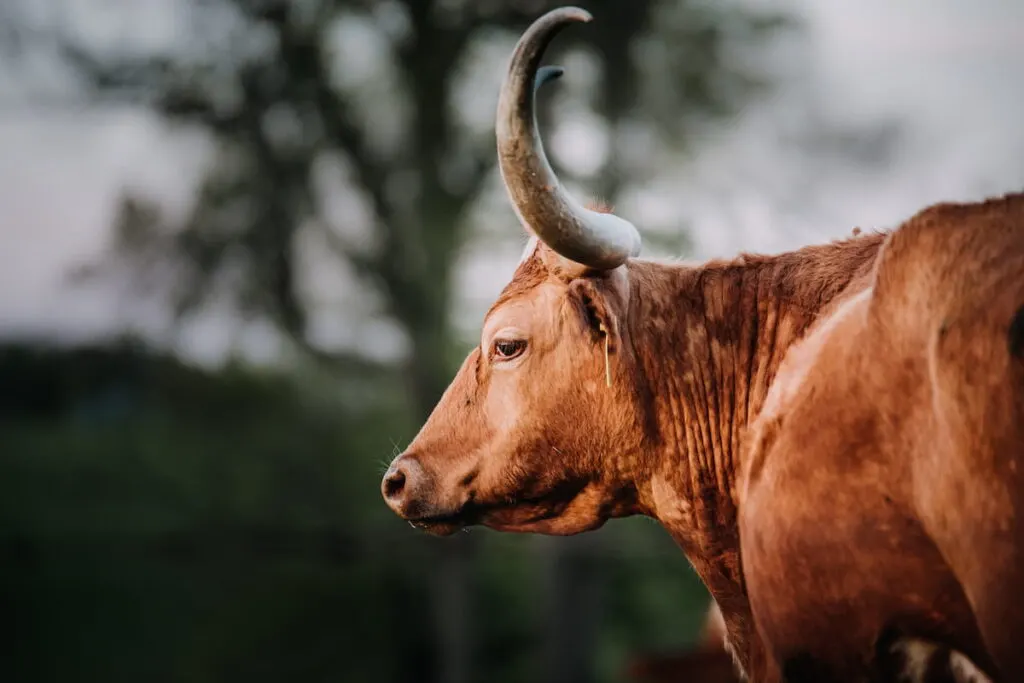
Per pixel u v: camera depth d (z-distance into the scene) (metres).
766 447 7.00
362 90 53.72
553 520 8.02
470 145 50.91
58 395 61.16
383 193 50.44
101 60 50.19
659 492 7.82
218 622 53.88
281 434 57.91
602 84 48.41
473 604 52.91
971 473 5.94
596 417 7.69
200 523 55.16
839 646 6.60
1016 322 5.88
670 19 50.09
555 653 49.66
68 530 55.03
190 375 57.94
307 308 51.28
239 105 50.53
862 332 6.64
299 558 54.56
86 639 52.56
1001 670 5.88
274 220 50.22
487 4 50.47
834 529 6.53
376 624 54.62
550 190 7.13
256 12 51.47
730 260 7.91
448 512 7.92
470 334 51.78
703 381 7.67
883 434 6.44
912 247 6.45
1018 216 6.17
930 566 6.31
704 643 19.19
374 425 58.38
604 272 7.62
